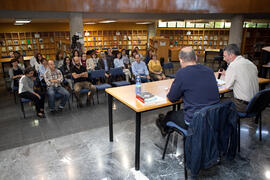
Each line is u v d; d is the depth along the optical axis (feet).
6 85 21.58
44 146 9.85
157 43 37.50
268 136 10.33
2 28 37.65
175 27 50.16
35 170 8.08
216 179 7.38
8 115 14.14
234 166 8.08
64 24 42.88
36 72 18.56
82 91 15.37
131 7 24.52
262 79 11.27
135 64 18.84
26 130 11.76
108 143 10.01
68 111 14.71
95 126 12.05
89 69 20.84
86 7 22.66
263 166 8.08
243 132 10.71
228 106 6.49
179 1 26.09
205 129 6.10
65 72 18.58
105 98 17.62
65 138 10.61
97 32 46.80
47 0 20.75
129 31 50.34
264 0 26.78
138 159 7.81
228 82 9.09
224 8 27.14
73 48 23.52
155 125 11.85
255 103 8.17
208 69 6.77
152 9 25.46
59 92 14.66
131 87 10.07
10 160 8.78
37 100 13.44
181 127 7.34
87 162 8.52
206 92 6.50
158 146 9.63
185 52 6.83
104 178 7.54
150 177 7.56
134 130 11.37
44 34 41.81
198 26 50.37
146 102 7.69
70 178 7.58
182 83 6.64
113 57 25.20
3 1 19.16
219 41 50.67
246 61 8.91
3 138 10.83
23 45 39.93
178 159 8.63
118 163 8.41
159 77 19.13
